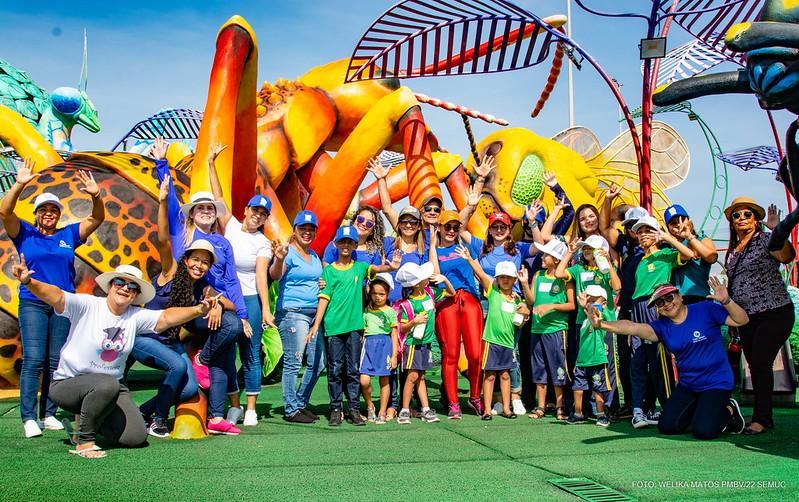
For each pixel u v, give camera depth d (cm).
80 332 454
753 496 348
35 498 337
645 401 625
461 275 686
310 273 619
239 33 818
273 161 1066
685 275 582
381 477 390
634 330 538
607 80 875
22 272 430
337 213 980
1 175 1401
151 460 432
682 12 829
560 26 1084
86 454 440
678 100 505
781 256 558
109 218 751
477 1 888
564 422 616
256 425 591
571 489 362
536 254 720
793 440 509
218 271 554
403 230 687
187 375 522
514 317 640
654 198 1518
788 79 425
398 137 1170
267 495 349
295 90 1132
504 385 652
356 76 964
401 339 633
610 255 668
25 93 2256
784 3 429
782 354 678
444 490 361
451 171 1395
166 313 484
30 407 509
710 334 529
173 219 603
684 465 422
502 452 468
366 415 656
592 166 1529
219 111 799
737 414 538
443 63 1066
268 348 674
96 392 444
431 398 801
